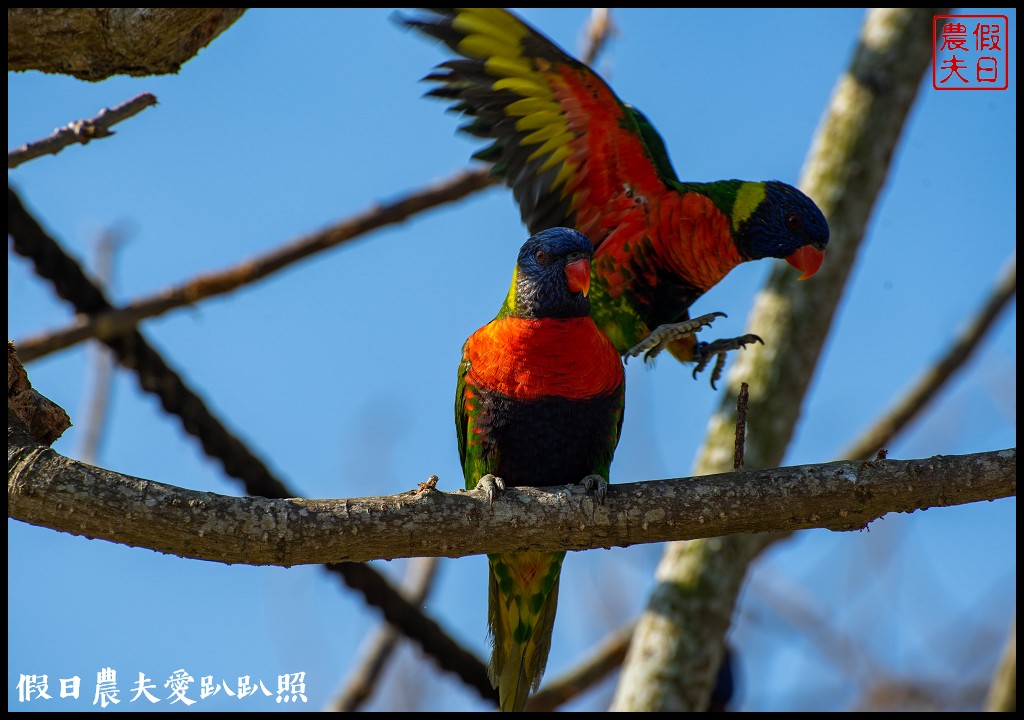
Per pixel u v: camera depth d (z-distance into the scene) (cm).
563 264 859
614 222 1029
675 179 1044
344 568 1166
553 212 1041
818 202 1229
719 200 1032
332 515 676
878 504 711
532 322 861
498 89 959
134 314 1177
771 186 1066
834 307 1217
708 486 723
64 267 1155
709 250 1036
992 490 703
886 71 1251
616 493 728
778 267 1244
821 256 1073
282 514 668
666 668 1109
